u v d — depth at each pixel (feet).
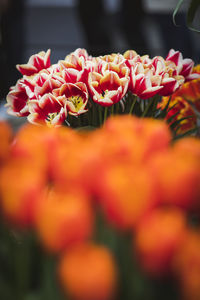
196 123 8.86
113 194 2.35
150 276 2.32
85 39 47.19
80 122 8.05
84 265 2.17
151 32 48.01
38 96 7.46
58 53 45.29
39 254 2.50
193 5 8.25
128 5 49.44
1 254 2.66
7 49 38.32
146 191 2.37
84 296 2.15
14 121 10.19
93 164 2.55
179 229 2.27
